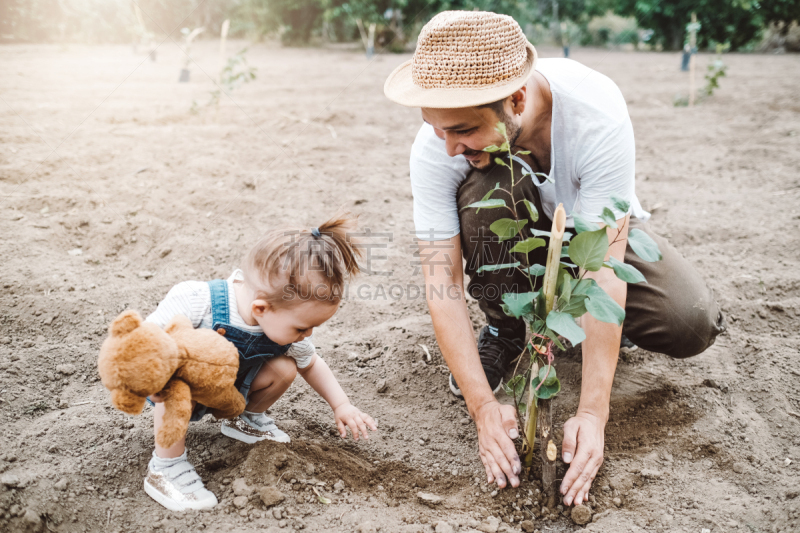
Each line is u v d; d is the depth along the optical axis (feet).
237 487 5.34
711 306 6.67
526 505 5.52
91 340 7.61
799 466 5.78
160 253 9.85
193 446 6.03
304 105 21.06
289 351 5.74
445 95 4.89
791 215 11.63
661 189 13.55
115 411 6.42
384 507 5.47
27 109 18.16
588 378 5.71
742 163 15.08
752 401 6.81
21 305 7.98
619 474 5.80
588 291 4.73
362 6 44.42
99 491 5.33
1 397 6.39
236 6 54.70
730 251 10.36
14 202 10.94
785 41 47.37
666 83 27.78
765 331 8.13
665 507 5.39
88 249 9.87
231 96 22.00
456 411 6.98
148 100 20.67
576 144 5.68
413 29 46.29
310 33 50.19
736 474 5.78
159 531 4.95
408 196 13.01
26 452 5.62
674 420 6.54
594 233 4.57
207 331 5.05
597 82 5.65
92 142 14.96
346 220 5.71
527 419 5.53
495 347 7.36
